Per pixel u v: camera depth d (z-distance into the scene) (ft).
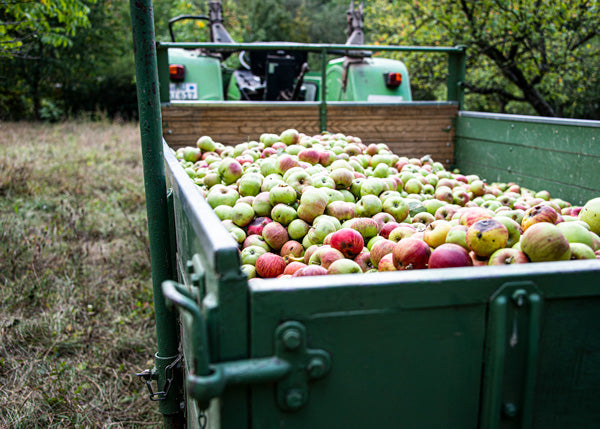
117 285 14.19
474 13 27.43
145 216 20.18
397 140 14.49
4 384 9.75
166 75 13.09
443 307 3.50
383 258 5.85
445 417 3.67
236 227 7.48
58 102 63.67
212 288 3.35
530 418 3.73
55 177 25.32
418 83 34.58
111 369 10.57
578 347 3.76
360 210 7.87
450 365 3.59
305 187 8.06
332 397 3.45
